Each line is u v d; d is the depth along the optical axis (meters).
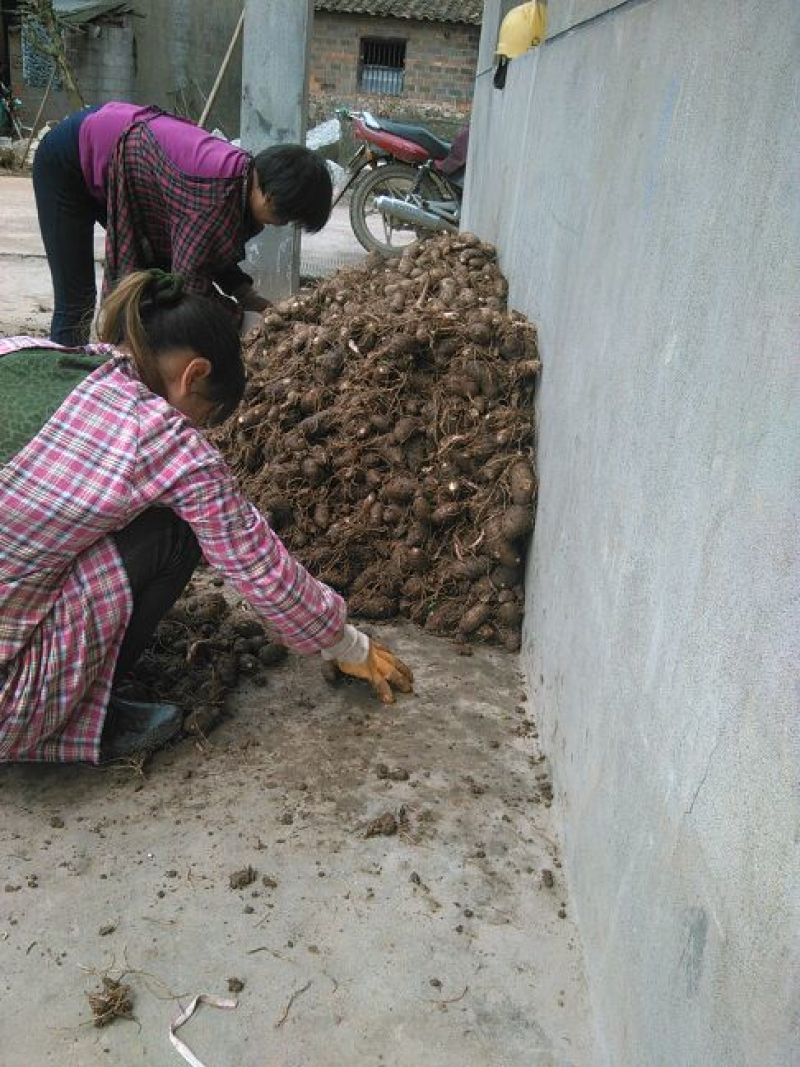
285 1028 1.56
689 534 1.34
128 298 1.85
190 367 1.86
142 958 1.66
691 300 1.43
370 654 2.36
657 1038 1.27
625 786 1.56
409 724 2.37
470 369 2.90
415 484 2.84
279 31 5.47
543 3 4.29
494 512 2.79
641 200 1.80
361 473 2.91
